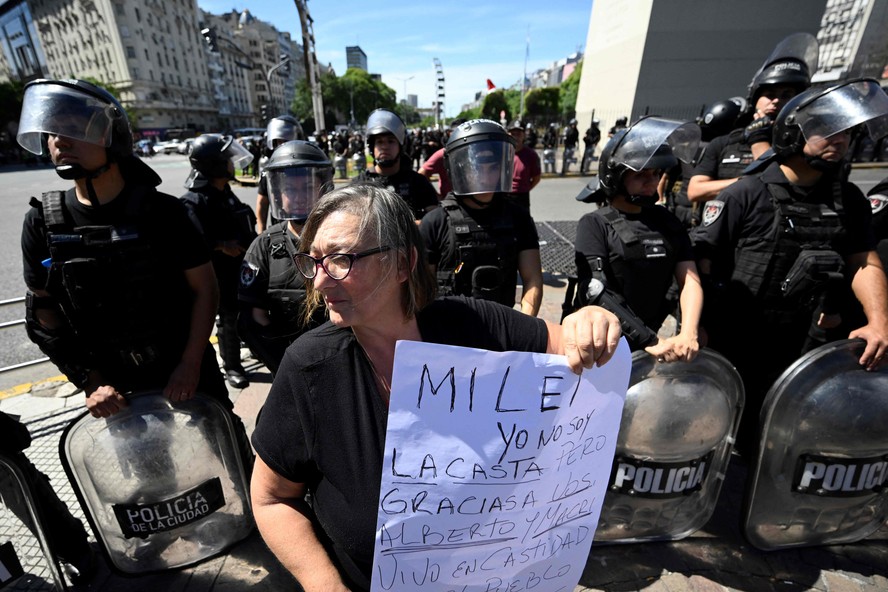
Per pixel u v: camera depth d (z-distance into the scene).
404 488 0.88
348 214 0.82
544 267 5.73
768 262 1.87
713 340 2.16
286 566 0.93
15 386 3.31
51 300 1.61
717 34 17.84
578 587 1.73
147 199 1.57
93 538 1.98
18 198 13.05
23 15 71.12
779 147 1.81
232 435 1.77
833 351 1.54
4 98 32.50
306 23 15.12
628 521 1.80
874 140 1.79
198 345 1.70
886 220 2.32
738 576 1.77
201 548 1.84
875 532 1.91
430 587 0.99
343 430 0.88
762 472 1.68
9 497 1.42
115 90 58.59
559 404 0.92
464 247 1.92
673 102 18.72
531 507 0.98
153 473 1.63
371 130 2.97
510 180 1.93
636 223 1.89
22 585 1.71
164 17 67.94
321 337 0.92
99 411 1.51
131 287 1.55
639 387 1.59
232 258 3.04
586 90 23.47
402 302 0.89
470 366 0.85
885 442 1.58
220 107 84.81
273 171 1.77
